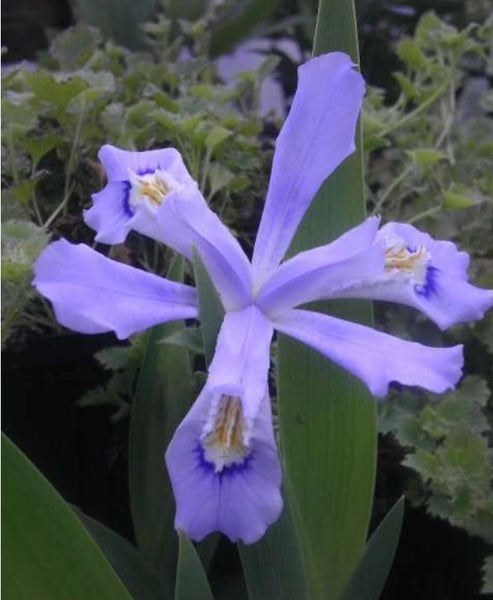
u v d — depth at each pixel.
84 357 0.17
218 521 0.10
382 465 0.17
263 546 0.12
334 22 0.12
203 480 0.10
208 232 0.11
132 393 0.16
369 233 0.11
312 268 0.11
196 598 0.11
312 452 0.13
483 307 0.13
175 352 0.14
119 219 0.12
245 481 0.10
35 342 0.17
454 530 0.16
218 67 0.29
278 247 0.12
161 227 0.11
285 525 0.12
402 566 0.17
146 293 0.11
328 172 0.12
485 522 0.14
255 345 0.11
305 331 0.11
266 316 0.11
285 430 0.13
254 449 0.10
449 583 0.17
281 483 0.11
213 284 0.11
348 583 0.13
